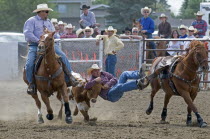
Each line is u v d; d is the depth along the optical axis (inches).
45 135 679.1
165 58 850.8
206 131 719.7
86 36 1389.0
